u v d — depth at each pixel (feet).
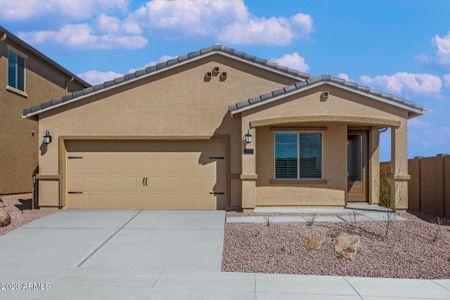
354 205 55.06
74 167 53.01
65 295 23.15
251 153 49.29
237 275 27.09
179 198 52.80
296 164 52.37
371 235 35.96
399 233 36.63
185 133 52.95
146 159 53.06
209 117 53.01
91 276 26.84
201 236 37.45
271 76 53.98
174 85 53.26
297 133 52.39
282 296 23.13
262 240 35.04
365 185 56.03
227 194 52.13
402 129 48.55
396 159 48.39
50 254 32.14
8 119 64.08
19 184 67.87
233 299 22.65
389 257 30.58
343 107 48.47
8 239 36.73
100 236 37.73
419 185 53.42
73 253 32.42
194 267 28.96
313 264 29.37
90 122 52.75
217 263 29.89
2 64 62.03
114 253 32.42
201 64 53.52
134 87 53.16
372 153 55.67
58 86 81.76
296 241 34.37
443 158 47.03
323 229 38.17
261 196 52.11
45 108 52.03
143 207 52.80
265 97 48.32
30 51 69.92
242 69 53.83
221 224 42.52
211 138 52.70
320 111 48.44
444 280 26.40
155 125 53.01
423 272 27.91
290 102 48.78
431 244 33.58
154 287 24.61
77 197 52.85
